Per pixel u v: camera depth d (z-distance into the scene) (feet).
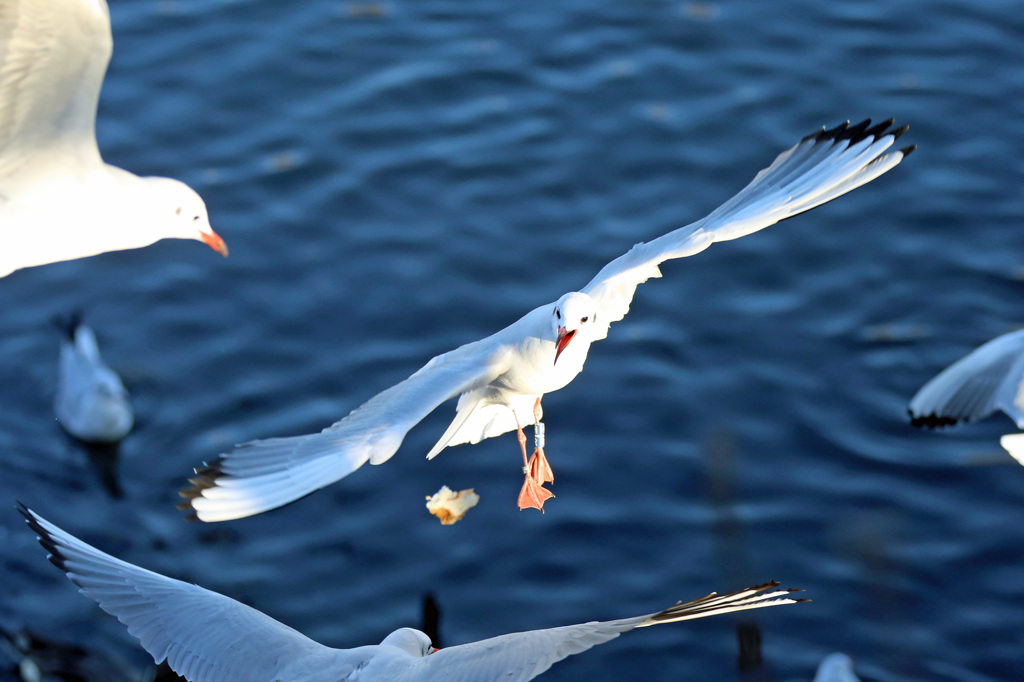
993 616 50.57
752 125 70.79
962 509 54.24
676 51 75.10
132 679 51.03
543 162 69.31
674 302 63.41
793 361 60.39
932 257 64.85
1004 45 75.15
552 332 29.12
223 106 71.82
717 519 54.29
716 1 78.18
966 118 71.31
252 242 66.13
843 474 55.83
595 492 55.72
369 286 64.13
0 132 27.99
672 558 53.21
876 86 72.84
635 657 50.60
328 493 56.75
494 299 63.26
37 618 53.83
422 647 33.17
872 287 63.57
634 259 30.45
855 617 50.85
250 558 54.65
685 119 71.31
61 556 30.78
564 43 75.77
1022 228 65.98
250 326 63.10
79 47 26.78
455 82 73.51
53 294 65.62
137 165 68.33
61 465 59.93
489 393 30.89
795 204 29.66
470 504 36.55
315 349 61.72
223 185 68.08
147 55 74.13
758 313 62.69
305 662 29.89
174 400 60.90
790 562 52.70
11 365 63.82
